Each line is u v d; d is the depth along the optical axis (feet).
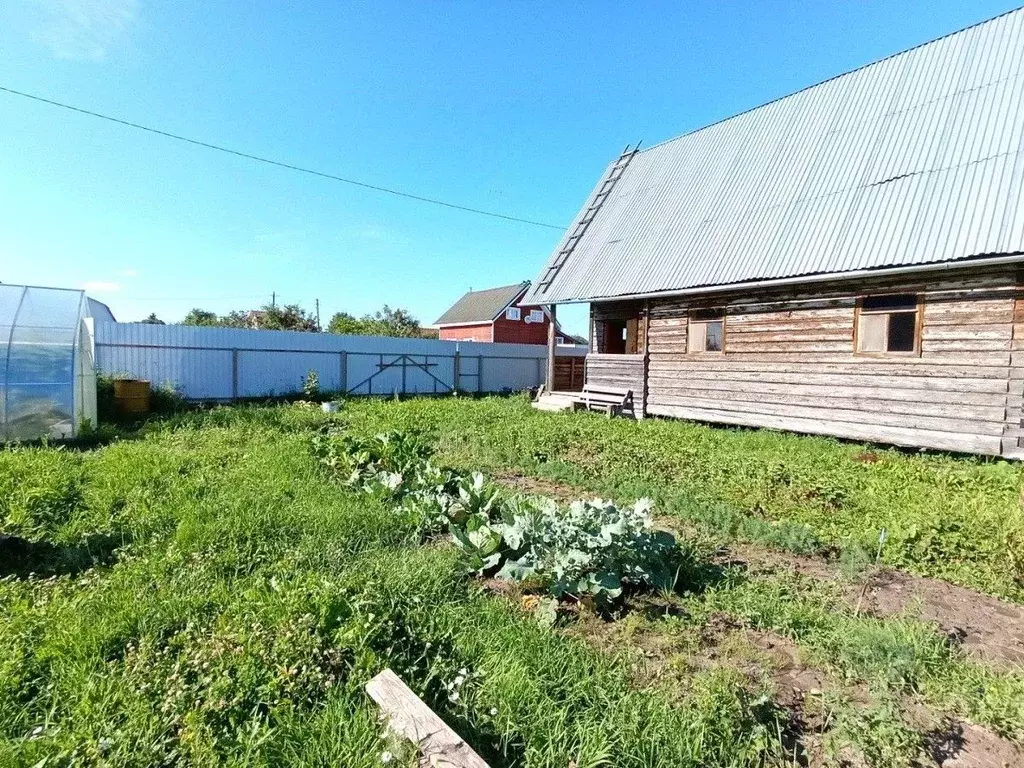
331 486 20.04
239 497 17.67
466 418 40.16
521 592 12.83
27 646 9.64
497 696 8.80
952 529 15.93
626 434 32.22
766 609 11.93
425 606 11.45
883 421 29.45
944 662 10.05
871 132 33.81
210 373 53.88
